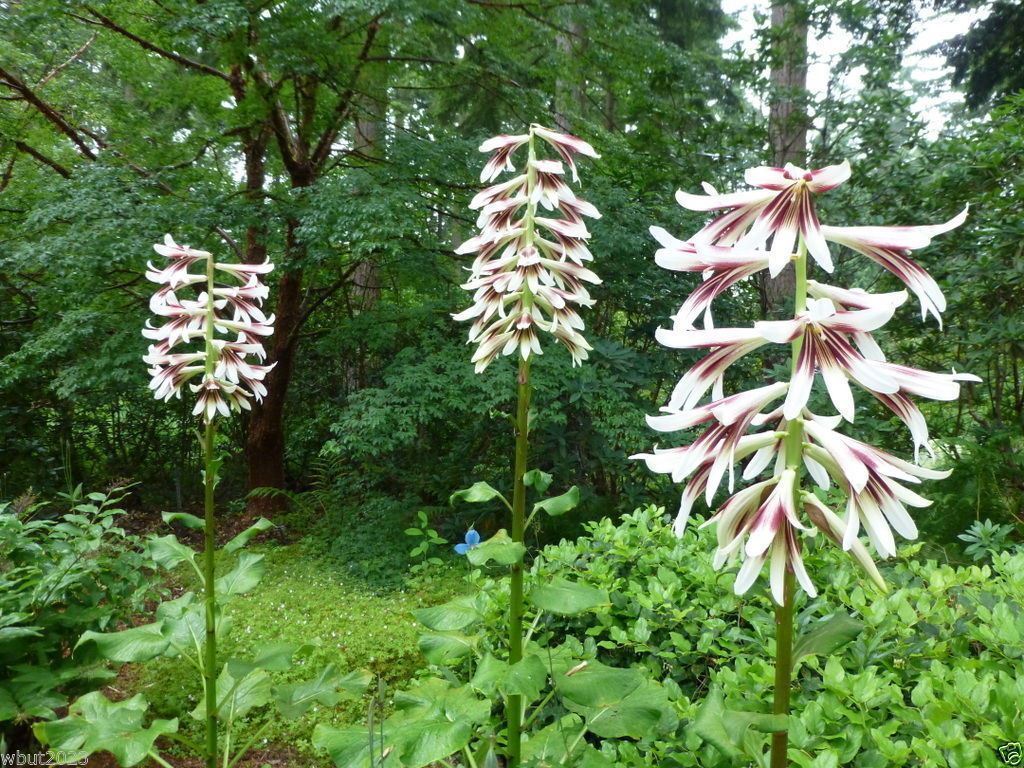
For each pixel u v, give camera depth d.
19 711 2.35
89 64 8.53
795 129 6.78
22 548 2.82
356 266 7.05
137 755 1.80
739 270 1.01
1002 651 1.95
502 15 6.37
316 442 8.39
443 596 4.79
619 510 5.80
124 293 6.38
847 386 0.88
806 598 2.31
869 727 1.65
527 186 1.64
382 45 6.25
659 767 1.86
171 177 6.10
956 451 4.71
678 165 6.91
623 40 6.52
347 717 3.30
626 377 5.82
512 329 1.69
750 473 1.05
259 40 5.60
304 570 5.43
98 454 8.61
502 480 6.24
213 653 2.04
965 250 4.82
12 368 5.80
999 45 7.25
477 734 2.05
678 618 2.37
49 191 5.70
